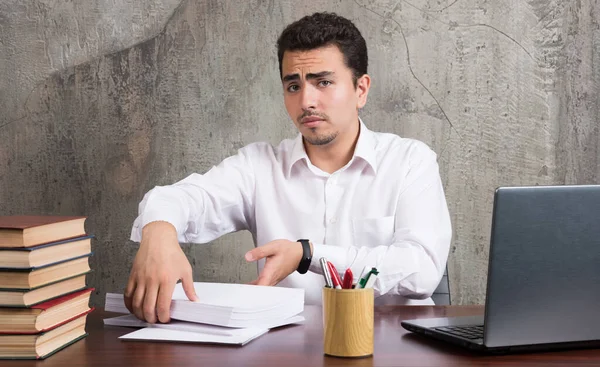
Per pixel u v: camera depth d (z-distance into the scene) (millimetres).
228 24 2494
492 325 1002
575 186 1008
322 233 2041
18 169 2557
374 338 1154
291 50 1913
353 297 1014
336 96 1913
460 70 2457
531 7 2436
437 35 2453
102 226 2559
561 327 1025
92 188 2551
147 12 2508
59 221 1125
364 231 2006
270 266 1518
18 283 1026
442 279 1909
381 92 2475
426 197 1975
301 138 2066
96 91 2533
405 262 1682
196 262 2555
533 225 993
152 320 1224
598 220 1017
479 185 2479
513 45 2445
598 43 2441
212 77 2510
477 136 2469
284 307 1260
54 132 2545
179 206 1782
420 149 2062
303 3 2475
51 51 2533
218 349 1069
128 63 2523
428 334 1139
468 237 2490
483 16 2443
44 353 1036
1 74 2539
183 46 2510
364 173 2041
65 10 2525
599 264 1020
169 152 2533
